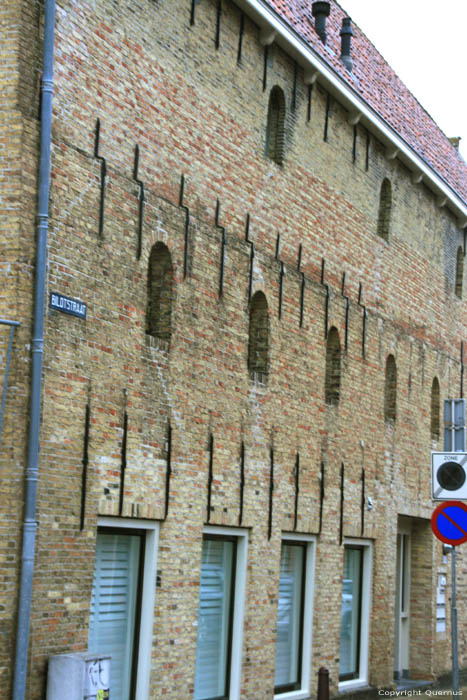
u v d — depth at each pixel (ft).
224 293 56.54
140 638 50.24
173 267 52.37
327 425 67.21
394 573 76.64
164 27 52.26
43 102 43.47
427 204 85.81
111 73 48.29
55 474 43.83
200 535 53.67
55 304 44.04
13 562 41.34
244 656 57.88
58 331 44.24
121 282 48.32
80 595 45.01
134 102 49.83
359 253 72.69
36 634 42.45
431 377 85.51
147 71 50.88
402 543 83.97
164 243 51.75
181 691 52.06
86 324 45.93
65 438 44.47
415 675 83.87
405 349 80.18
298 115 65.05
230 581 58.08
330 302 68.33
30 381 42.37
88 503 45.68
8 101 42.65
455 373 91.50
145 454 49.65
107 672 44.04
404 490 78.84
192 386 53.42
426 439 83.87
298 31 67.36
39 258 42.73
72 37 45.88
